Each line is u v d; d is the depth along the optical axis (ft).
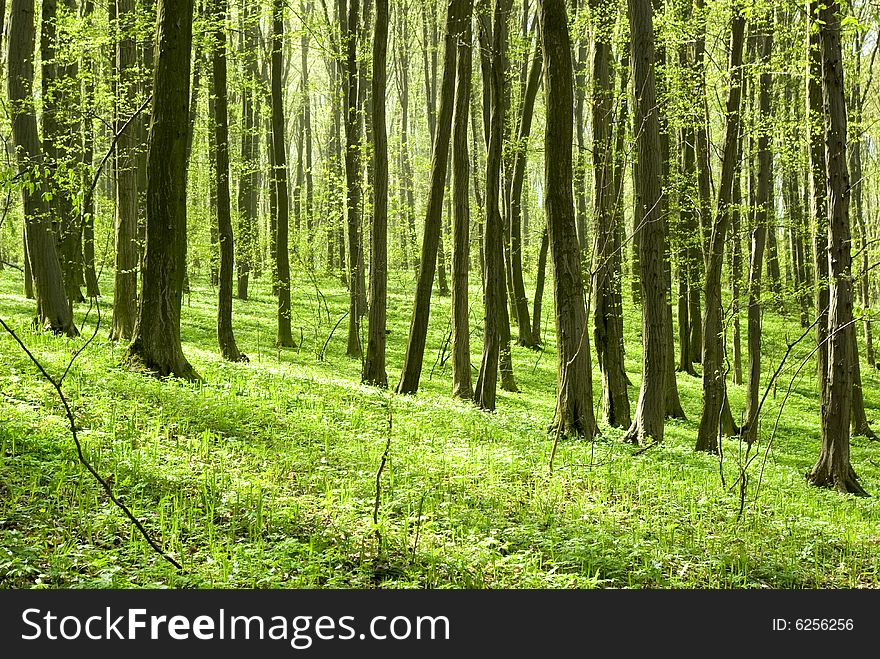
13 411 29.71
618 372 58.59
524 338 93.15
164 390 37.40
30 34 50.24
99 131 71.20
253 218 111.14
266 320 92.58
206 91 96.43
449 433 40.91
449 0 55.16
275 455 30.68
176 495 23.06
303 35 69.05
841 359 45.44
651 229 48.21
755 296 60.85
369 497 26.86
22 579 17.84
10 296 82.79
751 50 63.41
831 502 40.45
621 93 55.72
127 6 53.21
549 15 44.98
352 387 51.34
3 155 51.90
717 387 52.54
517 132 82.69
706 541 27.43
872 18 61.82
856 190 89.35
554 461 37.27
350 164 73.05
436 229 56.24
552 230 46.83
